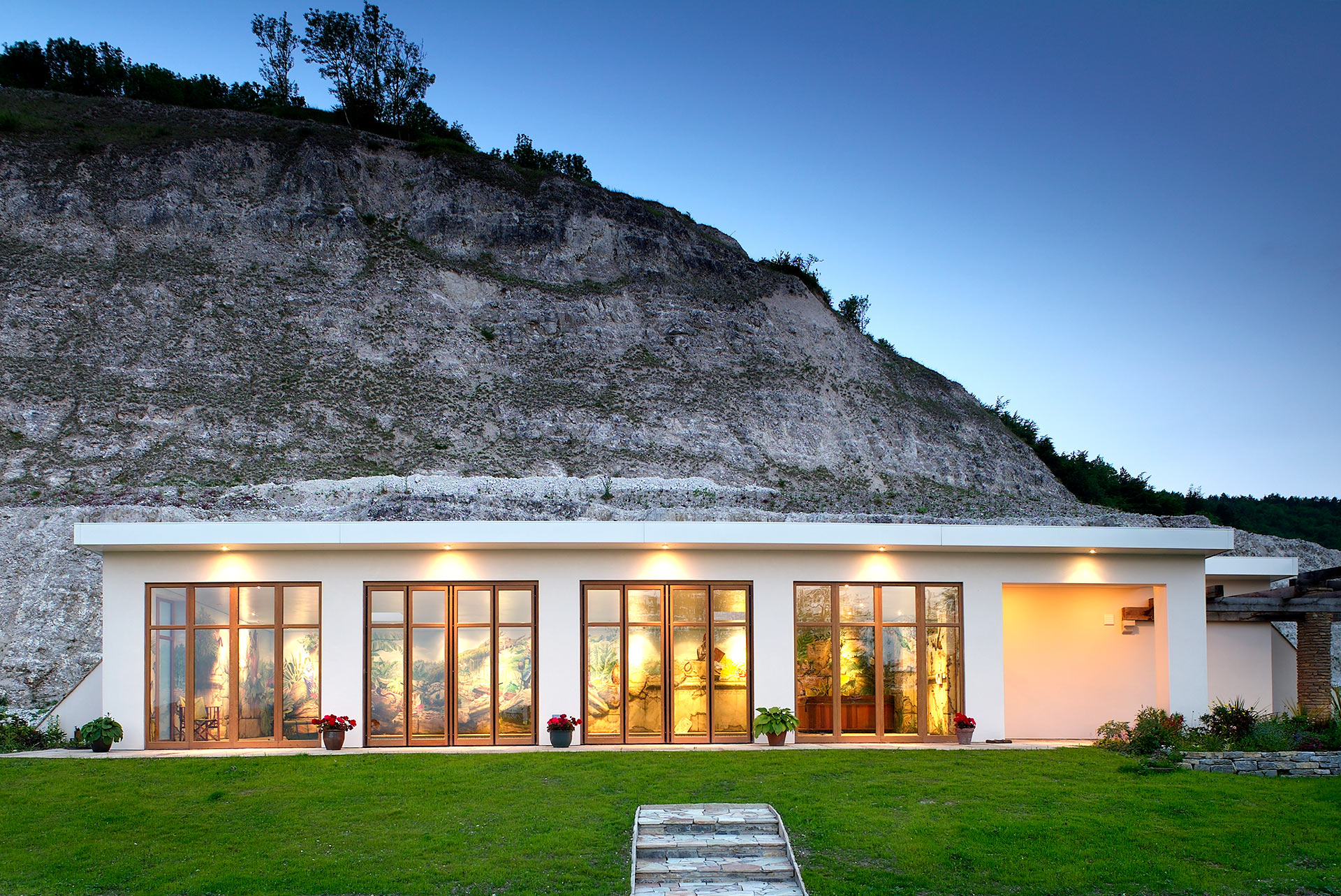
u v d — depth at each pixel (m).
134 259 57.72
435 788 12.77
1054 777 13.75
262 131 70.38
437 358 58.75
